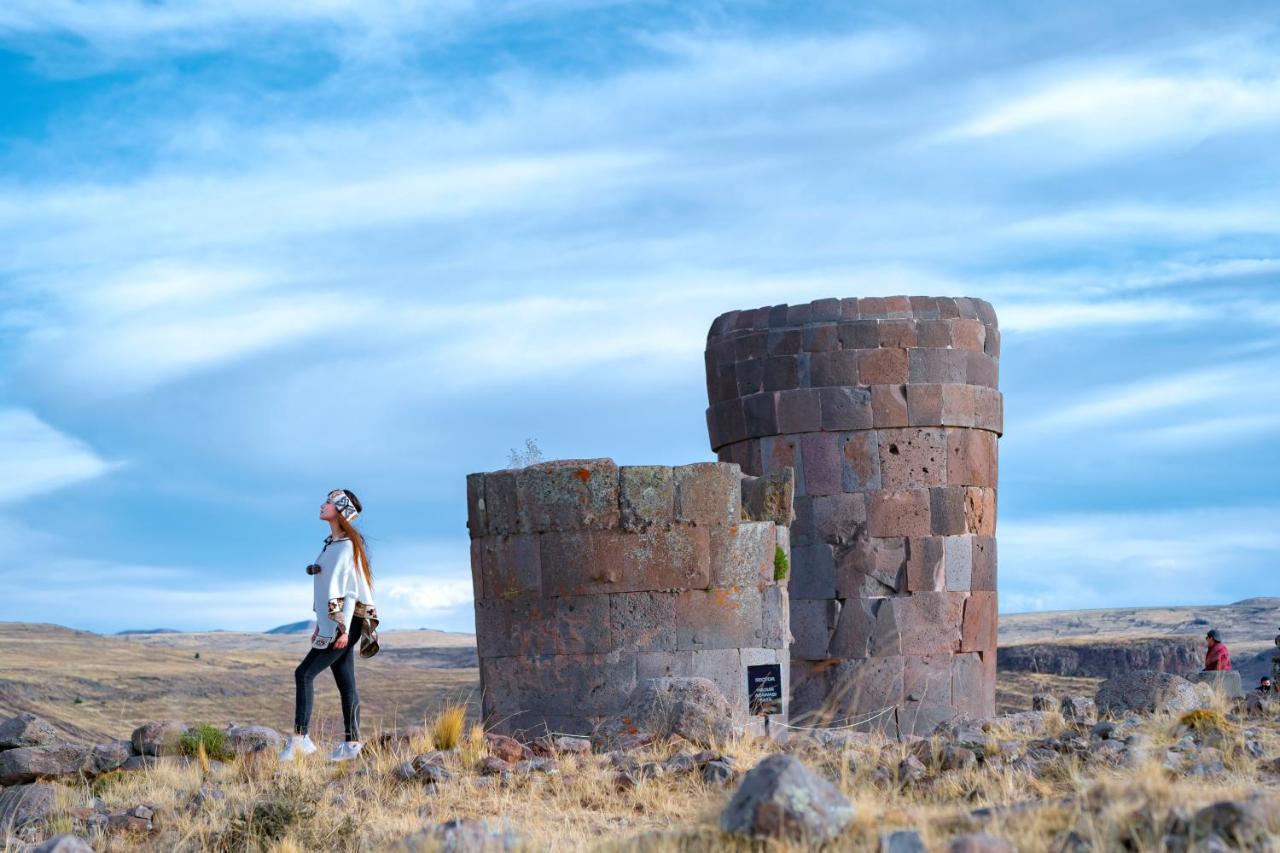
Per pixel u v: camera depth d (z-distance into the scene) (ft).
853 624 62.44
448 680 317.22
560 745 37.70
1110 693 42.42
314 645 38.09
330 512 38.58
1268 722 38.32
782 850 23.62
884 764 33.22
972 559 63.46
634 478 46.01
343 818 30.48
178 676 306.55
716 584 46.16
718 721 38.17
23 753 37.24
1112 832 23.06
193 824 31.19
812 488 63.67
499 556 46.80
